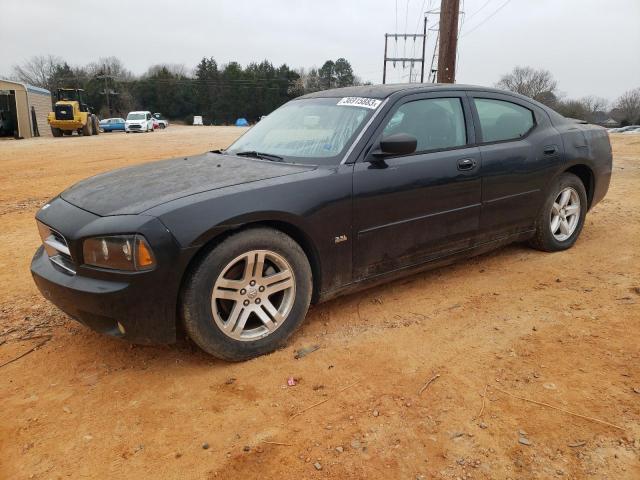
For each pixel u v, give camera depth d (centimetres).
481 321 352
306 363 303
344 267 339
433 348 317
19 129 2902
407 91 382
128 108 9106
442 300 388
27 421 258
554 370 289
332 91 430
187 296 278
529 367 293
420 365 298
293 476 218
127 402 271
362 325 350
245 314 300
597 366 291
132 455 232
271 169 337
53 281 287
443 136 391
